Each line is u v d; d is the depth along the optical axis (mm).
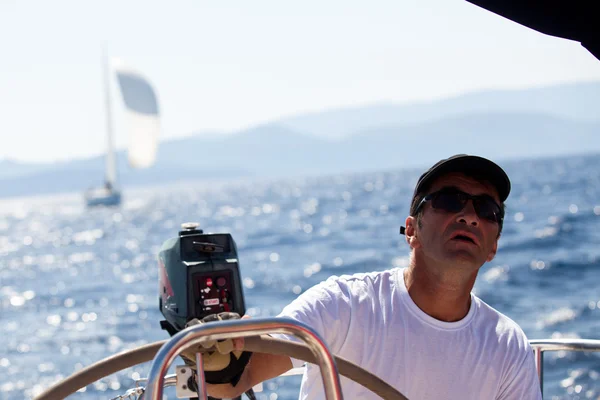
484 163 2414
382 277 2596
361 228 39812
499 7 2223
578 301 16062
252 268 26688
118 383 11734
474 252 2404
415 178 126188
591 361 10922
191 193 171500
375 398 2418
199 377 1836
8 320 19953
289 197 89938
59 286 26656
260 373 2258
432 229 2432
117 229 60688
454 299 2494
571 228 30891
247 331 1603
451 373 2461
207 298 2102
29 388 12805
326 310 2482
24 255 42688
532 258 22922
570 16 2199
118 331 17281
